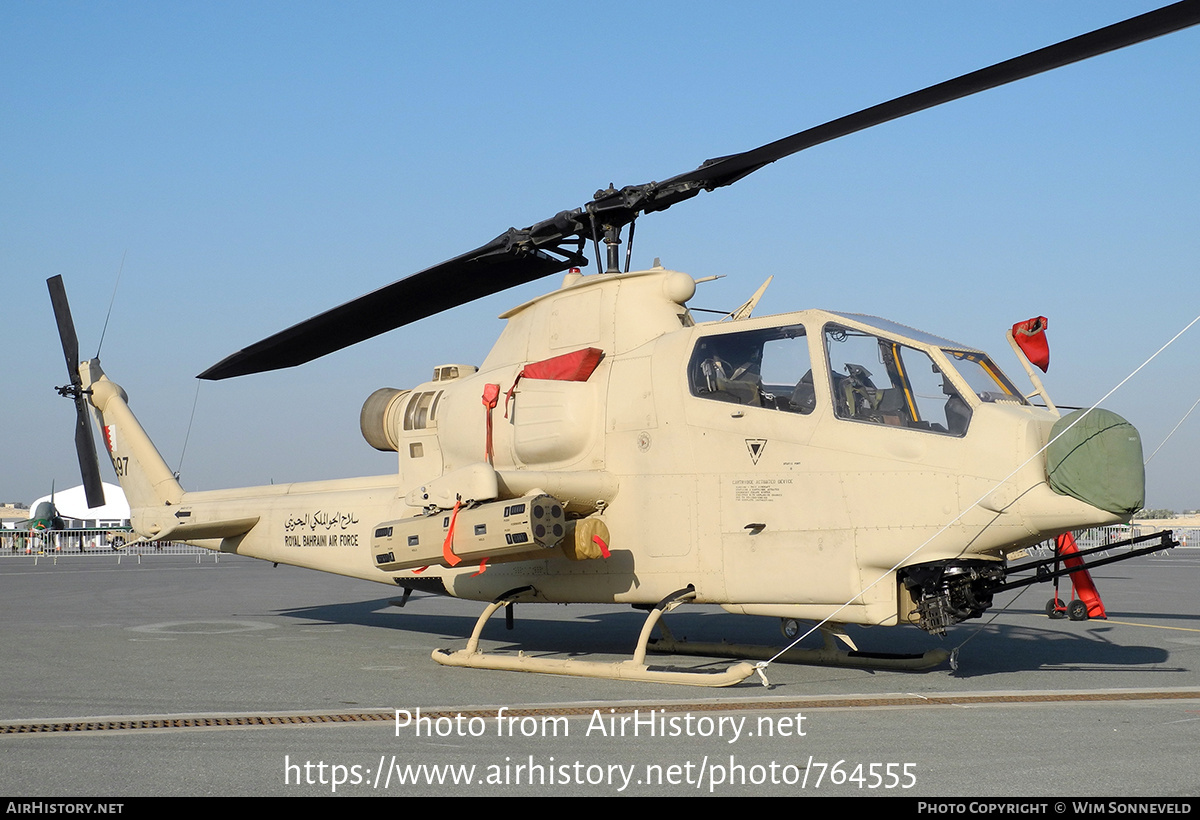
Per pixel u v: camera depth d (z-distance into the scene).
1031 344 8.21
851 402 8.05
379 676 8.75
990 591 7.79
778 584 8.16
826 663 9.23
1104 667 8.91
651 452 8.95
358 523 11.71
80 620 14.24
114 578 26.45
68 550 52.91
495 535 8.34
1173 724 6.29
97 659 9.94
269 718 6.77
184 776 5.20
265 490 13.29
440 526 8.93
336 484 12.62
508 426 9.91
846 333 8.23
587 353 9.44
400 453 11.41
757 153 7.57
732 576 8.41
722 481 8.52
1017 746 5.68
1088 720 6.43
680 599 8.53
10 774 5.25
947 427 7.68
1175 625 12.58
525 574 9.89
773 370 8.45
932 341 8.13
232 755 5.66
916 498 7.61
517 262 9.84
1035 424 7.43
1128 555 7.40
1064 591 17.66
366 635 12.33
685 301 9.66
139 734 6.23
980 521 7.42
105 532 53.75
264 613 15.62
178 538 13.57
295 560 12.51
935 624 7.59
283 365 11.48
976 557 7.63
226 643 11.39
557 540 8.27
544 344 10.06
